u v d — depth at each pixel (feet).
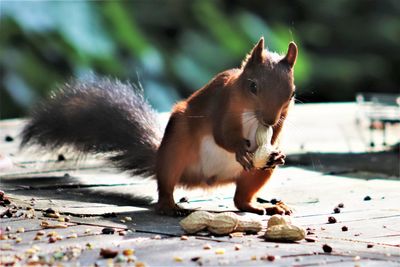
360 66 108.88
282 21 111.55
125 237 28.32
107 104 40.98
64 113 42.06
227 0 109.29
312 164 46.60
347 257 25.71
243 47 98.58
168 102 89.71
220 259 25.05
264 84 33.30
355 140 56.44
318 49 111.24
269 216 33.78
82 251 25.96
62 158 46.68
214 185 35.94
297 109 75.00
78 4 89.30
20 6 88.12
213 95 35.01
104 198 36.60
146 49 91.09
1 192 35.09
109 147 40.22
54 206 34.04
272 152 32.91
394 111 56.03
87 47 87.40
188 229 28.96
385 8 115.44
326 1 113.91
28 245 26.81
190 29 100.89
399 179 41.96
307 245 27.55
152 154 38.29
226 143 34.12
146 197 37.09
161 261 24.81
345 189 39.04
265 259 25.13
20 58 86.33
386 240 28.78
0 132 58.90
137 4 101.76
